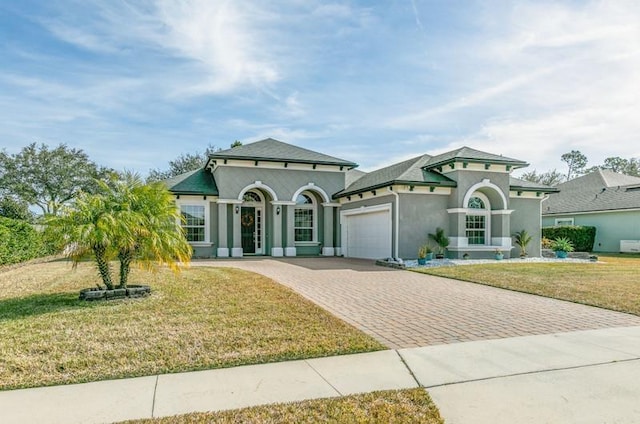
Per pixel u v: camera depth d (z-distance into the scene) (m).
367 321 7.15
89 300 8.04
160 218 8.82
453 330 6.59
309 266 16.22
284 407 3.76
